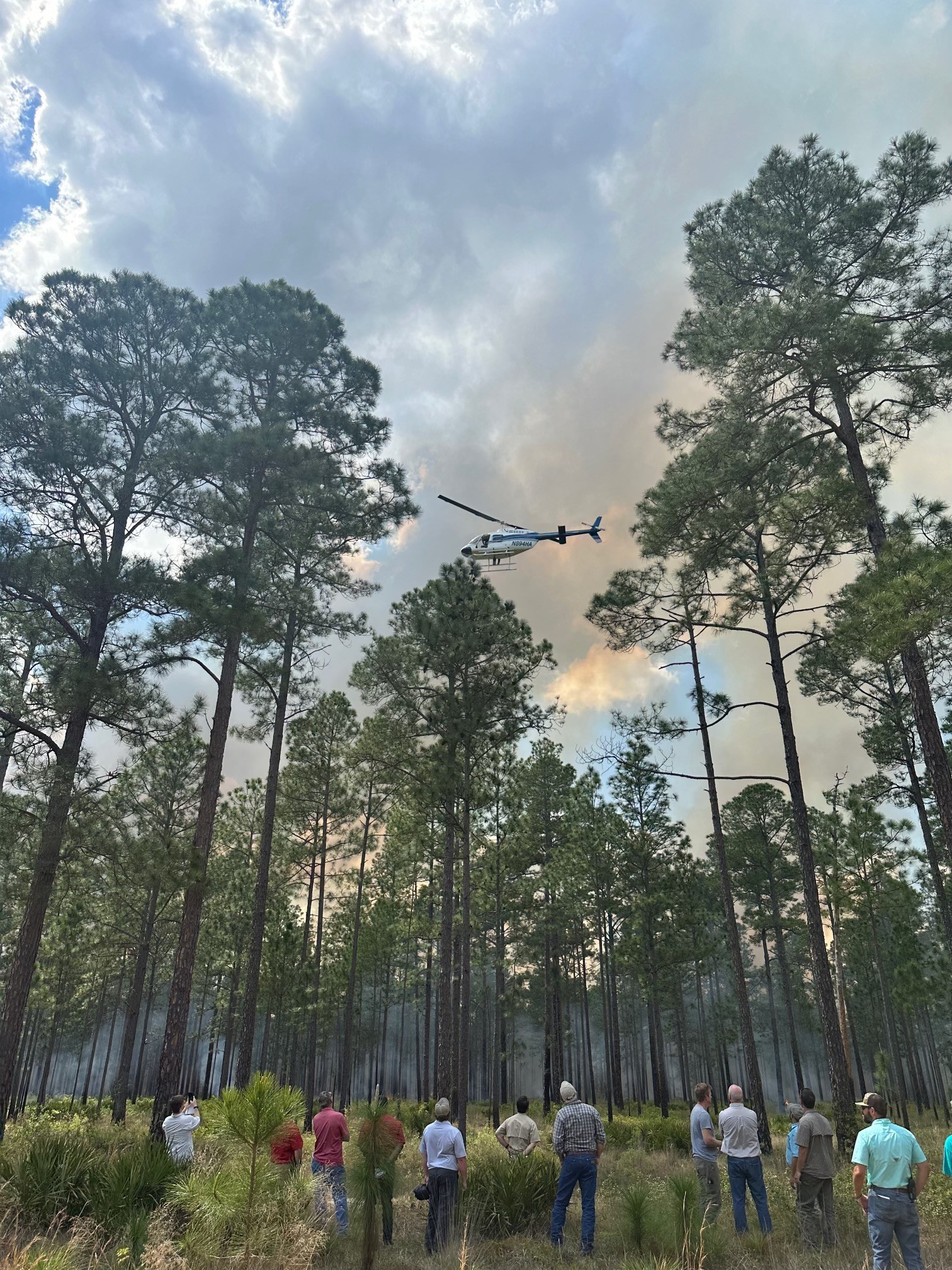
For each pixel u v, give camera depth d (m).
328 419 18.31
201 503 16.12
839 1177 11.02
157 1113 12.34
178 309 16.88
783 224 14.56
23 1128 14.30
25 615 14.66
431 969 40.31
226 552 15.10
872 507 13.61
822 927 14.67
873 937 27.55
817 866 24.30
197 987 33.34
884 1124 6.50
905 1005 25.22
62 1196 7.56
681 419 16.08
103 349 16.14
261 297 18.38
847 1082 13.61
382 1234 7.79
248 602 14.94
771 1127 23.41
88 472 14.96
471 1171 9.51
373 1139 6.97
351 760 20.62
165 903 25.28
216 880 14.07
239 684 20.08
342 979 33.25
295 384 18.36
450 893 21.45
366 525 18.83
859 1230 8.10
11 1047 12.30
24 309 15.68
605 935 33.06
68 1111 26.47
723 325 14.34
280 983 26.59
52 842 13.10
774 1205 9.38
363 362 19.31
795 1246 7.67
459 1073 16.77
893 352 13.05
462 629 18.72
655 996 29.23
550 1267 7.10
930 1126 27.98
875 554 12.20
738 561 16.64
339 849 29.09
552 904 29.86
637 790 30.69
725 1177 10.93
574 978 40.53
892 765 23.94
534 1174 9.27
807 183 15.17
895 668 21.97
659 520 15.24
